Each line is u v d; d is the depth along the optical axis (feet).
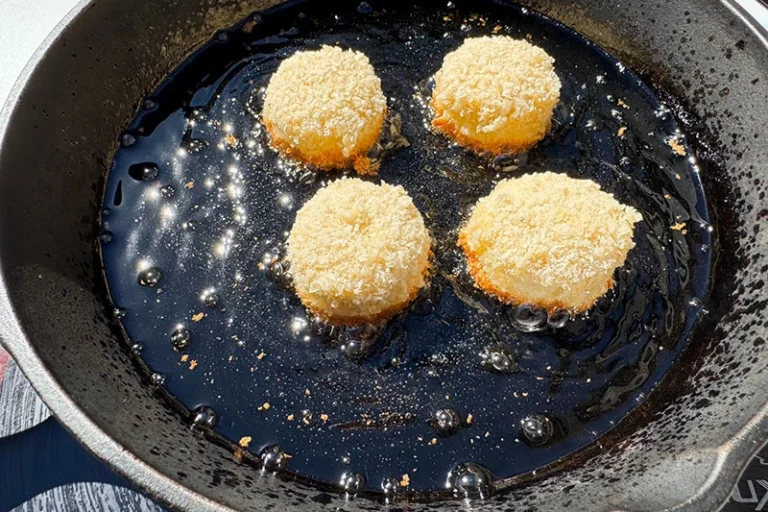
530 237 1.05
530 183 1.10
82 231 1.10
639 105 1.22
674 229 1.14
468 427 1.03
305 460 1.01
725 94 1.16
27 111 1.06
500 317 1.09
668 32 1.20
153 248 1.12
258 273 1.11
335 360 1.06
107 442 0.90
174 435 0.99
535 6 1.27
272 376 1.05
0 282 0.96
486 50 1.17
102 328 1.06
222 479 0.95
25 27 1.24
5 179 1.02
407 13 1.28
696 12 1.17
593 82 1.24
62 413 0.91
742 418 0.94
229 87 1.22
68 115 1.11
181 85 1.22
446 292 1.10
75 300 1.05
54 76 1.10
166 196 1.15
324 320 1.08
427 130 1.20
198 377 1.05
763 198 1.11
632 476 0.95
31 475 1.07
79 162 1.12
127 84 1.18
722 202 1.15
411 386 1.05
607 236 1.05
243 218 1.14
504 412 1.04
